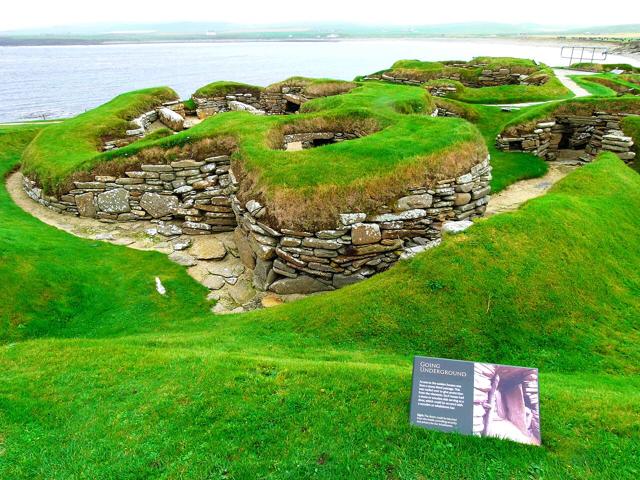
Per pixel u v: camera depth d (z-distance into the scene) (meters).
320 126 20.05
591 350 9.46
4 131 26.61
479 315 10.09
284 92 35.16
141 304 12.90
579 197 15.20
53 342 9.81
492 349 9.51
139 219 17.72
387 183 13.74
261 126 18.59
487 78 41.59
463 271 10.85
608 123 22.70
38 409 7.34
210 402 7.34
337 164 14.45
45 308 12.18
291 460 6.20
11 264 12.90
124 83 107.25
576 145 24.73
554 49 175.38
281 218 13.47
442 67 41.97
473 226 12.10
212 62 171.00
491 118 28.12
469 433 6.39
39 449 6.55
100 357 8.95
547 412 6.91
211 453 6.36
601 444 6.27
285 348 9.77
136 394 7.67
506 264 11.10
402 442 6.38
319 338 10.19
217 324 11.84
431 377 6.70
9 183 21.66
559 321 10.13
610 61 86.06
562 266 11.42
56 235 16.05
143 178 17.23
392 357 9.26
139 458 6.33
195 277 14.54
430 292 10.58
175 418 7.04
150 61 185.88
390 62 143.88
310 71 122.00
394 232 13.64
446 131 16.39
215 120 20.31
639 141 21.14
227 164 17.38
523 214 12.77
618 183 16.72
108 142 22.98
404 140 15.83
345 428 6.68
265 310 12.22
